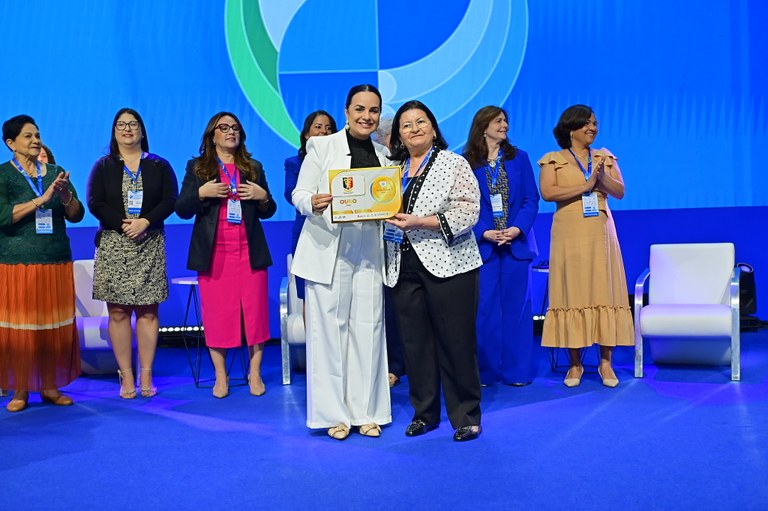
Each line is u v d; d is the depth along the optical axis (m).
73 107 6.50
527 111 6.44
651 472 3.17
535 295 6.67
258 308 4.84
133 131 4.77
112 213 4.70
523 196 4.91
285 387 5.04
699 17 6.36
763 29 6.34
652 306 5.05
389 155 3.81
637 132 6.44
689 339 5.14
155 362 6.02
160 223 4.85
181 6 6.46
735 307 4.80
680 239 6.49
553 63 6.42
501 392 4.71
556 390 4.71
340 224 3.73
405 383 5.09
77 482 3.28
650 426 3.85
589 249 4.76
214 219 4.71
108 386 5.20
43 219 4.56
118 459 3.58
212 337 4.77
